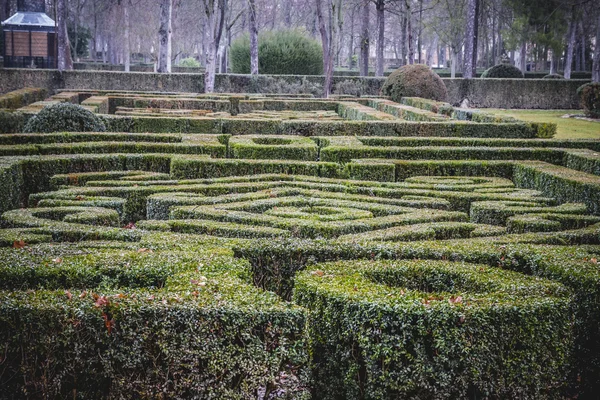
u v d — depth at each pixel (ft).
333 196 33.78
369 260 19.16
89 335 13.79
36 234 24.31
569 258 19.58
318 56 136.36
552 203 34.50
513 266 19.99
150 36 184.65
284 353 14.02
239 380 14.01
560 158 45.29
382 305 14.79
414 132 54.03
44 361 13.85
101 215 28.35
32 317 13.76
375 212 31.09
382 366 14.76
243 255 19.70
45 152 41.42
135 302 14.10
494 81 122.93
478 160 43.96
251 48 119.65
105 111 80.33
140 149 43.32
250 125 57.77
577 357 17.69
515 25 142.41
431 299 15.48
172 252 19.19
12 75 111.14
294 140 47.50
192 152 43.52
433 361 14.65
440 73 180.04
